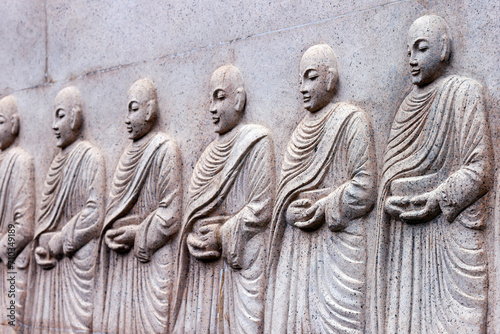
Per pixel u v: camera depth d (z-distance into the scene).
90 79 3.17
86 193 3.06
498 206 1.98
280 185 2.42
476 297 1.97
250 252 2.49
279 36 2.54
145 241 2.79
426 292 2.07
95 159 3.06
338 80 2.38
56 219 3.19
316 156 2.33
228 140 2.61
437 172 2.08
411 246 2.12
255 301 2.46
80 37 3.24
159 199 2.79
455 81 2.08
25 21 3.52
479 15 2.08
